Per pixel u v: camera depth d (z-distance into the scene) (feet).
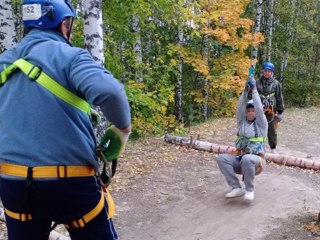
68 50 5.38
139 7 29.37
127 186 21.79
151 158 27.04
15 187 5.35
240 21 46.83
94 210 5.73
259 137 18.70
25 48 5.60
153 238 16.39
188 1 40.96
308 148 31.53
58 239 14.20
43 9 5.64
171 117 40.29
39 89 5.27
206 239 16.02
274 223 16.70
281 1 65.62
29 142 5.24
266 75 25.64
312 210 17.83
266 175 23.03
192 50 48.73
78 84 5.07
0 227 15.88
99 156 5.74
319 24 67.62
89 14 20.79
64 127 5.28
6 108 5.43
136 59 39.91
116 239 6.29
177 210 18.80
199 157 27.30
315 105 67.92
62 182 5.32
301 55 68.39
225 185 21.56
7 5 24.22
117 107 5.09
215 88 49.75
